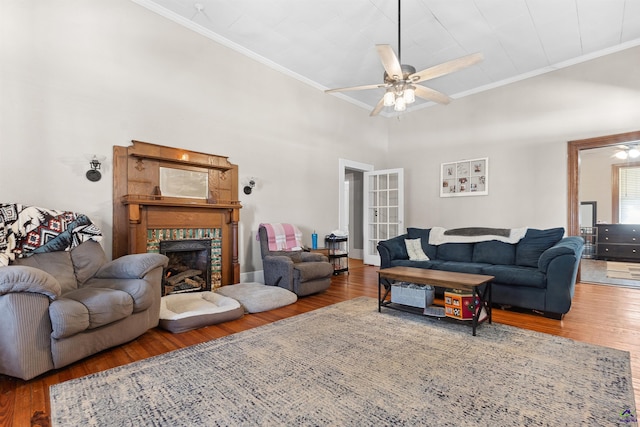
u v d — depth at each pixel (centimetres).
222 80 415
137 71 342
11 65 271
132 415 150
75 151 302
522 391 169
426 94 339
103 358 215
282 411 152
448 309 276
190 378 185
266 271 399
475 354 215
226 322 289
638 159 763
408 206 648
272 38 409
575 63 449
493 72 494
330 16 361
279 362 204
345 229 602
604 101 425
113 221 323
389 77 292
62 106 295
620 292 399
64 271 251
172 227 359
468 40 405
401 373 189
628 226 698
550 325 277
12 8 271
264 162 466
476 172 551
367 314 308
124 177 330
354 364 201
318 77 524
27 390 175
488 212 536
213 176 404
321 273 390
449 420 145
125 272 246
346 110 603
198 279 390
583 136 442
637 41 400
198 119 391
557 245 321
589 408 153
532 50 428
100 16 318
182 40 376
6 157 267
